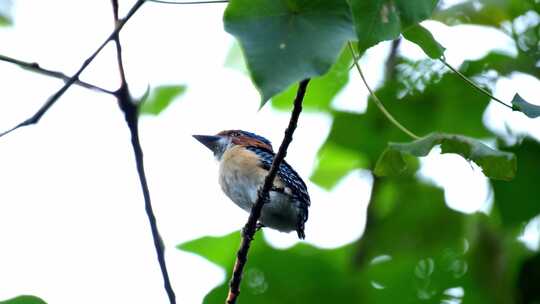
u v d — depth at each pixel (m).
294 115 6.69
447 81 11.68
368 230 12.58
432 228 12.64
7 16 7.48
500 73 11.60
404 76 11.78
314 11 5.28
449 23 10.77
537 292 12.01
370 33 5.36
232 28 5.21
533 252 12.35
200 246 12.30
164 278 6.81
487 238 11.86
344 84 12.12
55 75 5.80
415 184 12.74
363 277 12.40
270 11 5.25
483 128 12.03
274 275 12.30
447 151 6.90
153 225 6.71
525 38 11.45
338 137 12.47
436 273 12.62
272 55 5.11
